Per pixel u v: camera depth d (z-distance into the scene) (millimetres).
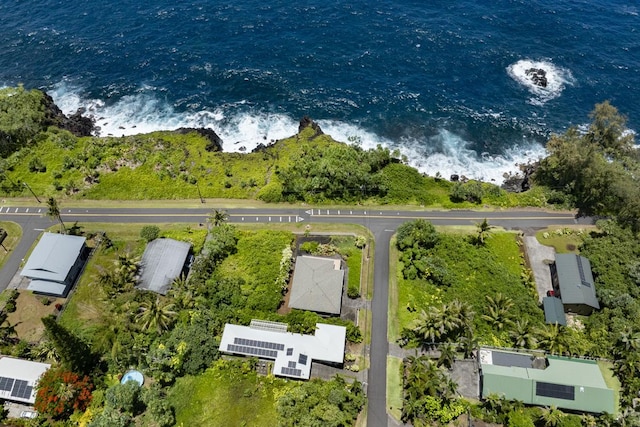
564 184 149625
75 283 124875
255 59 198625
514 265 129625
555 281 124250
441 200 146500
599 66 193875
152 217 141875
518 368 104312
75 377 100688
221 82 191000
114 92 189625
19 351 110312
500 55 198375
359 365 108938
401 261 129375
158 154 160625
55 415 97688
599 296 119250
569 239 136250
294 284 119938
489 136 173250
